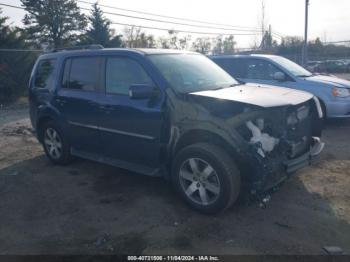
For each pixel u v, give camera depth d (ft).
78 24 112.98
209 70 16.72
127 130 15.07
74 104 17.33
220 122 12.48
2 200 14.98
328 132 25.59
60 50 19.80
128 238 11.66
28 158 21.25
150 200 14.49
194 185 13.26
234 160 12.61
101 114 15.99
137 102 14.58
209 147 12.65
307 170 17.47
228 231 11.90
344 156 19.66
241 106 12.37
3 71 59.06
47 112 19.04
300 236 11.50
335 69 100.17
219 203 12.51
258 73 28.53
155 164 14.66
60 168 19.03
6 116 41.52
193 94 13.37
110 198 14.79
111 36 109.81
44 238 11.85
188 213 13.29
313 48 112.47
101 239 11.64
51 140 19.62
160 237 11.65
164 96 13.84
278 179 12.83
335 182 15.85
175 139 13.62
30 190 16.02
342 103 25.49
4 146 24.43
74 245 11.37
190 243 11.25
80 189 15.92
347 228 11.96
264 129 12.67
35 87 20.13
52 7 108.58
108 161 16.55
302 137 14.38
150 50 15.94
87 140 17.22
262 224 12.30
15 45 64.39
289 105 12.94
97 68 16.49
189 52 17.76
